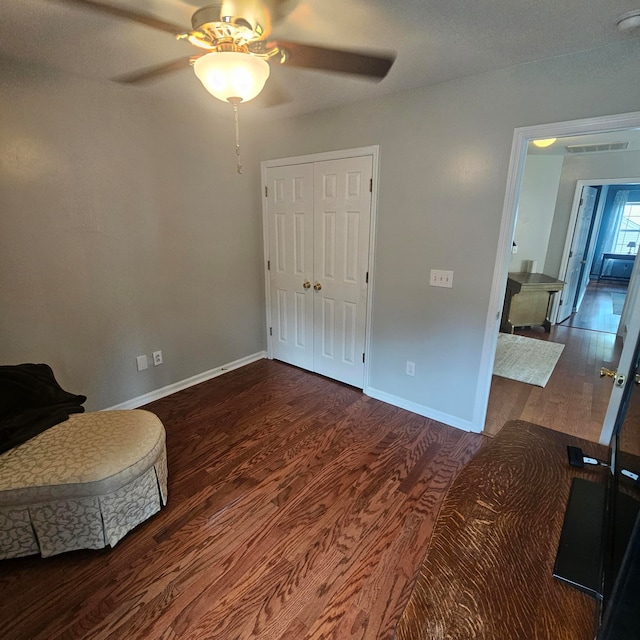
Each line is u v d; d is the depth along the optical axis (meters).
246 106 2.72
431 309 2.57
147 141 2.58
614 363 3.85
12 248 2.08
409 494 1.97
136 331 2.76
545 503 0.98
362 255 2.86
